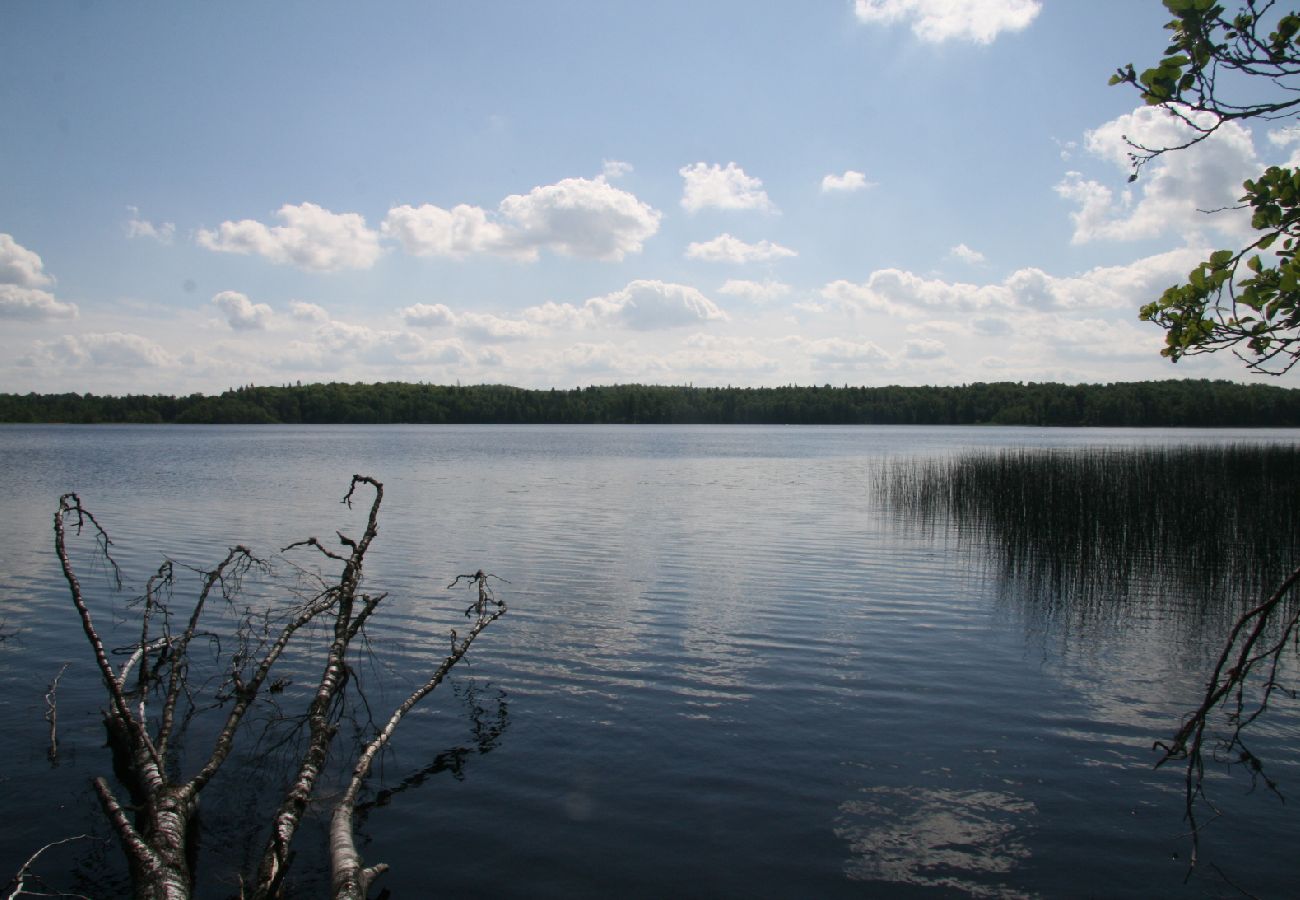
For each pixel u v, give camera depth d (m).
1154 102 3.44
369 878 5.28
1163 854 5.93
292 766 7.29
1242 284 3.61
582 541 19.34
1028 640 11.20
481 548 18.33
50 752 7.49
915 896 5.41
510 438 96.69
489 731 8.01
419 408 174.12
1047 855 5.91
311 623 11.77
